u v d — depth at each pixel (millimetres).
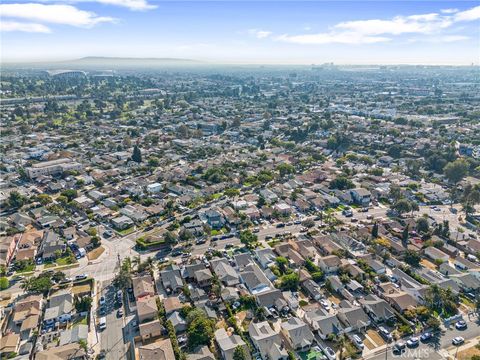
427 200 196500
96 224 167000
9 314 107125
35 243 148250
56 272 126125
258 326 99875
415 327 102312
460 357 92000
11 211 177375
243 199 193000
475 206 188000
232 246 147750
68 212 176000
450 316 107250
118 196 196500
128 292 117125
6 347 92812
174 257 139375
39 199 186000
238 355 86938
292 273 125125
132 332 100188
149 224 166125
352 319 102750
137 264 131000
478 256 138625
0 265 127688
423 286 118312
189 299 114438
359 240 152000
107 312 108125
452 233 155375
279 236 155750
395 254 143250
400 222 166750
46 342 96312
